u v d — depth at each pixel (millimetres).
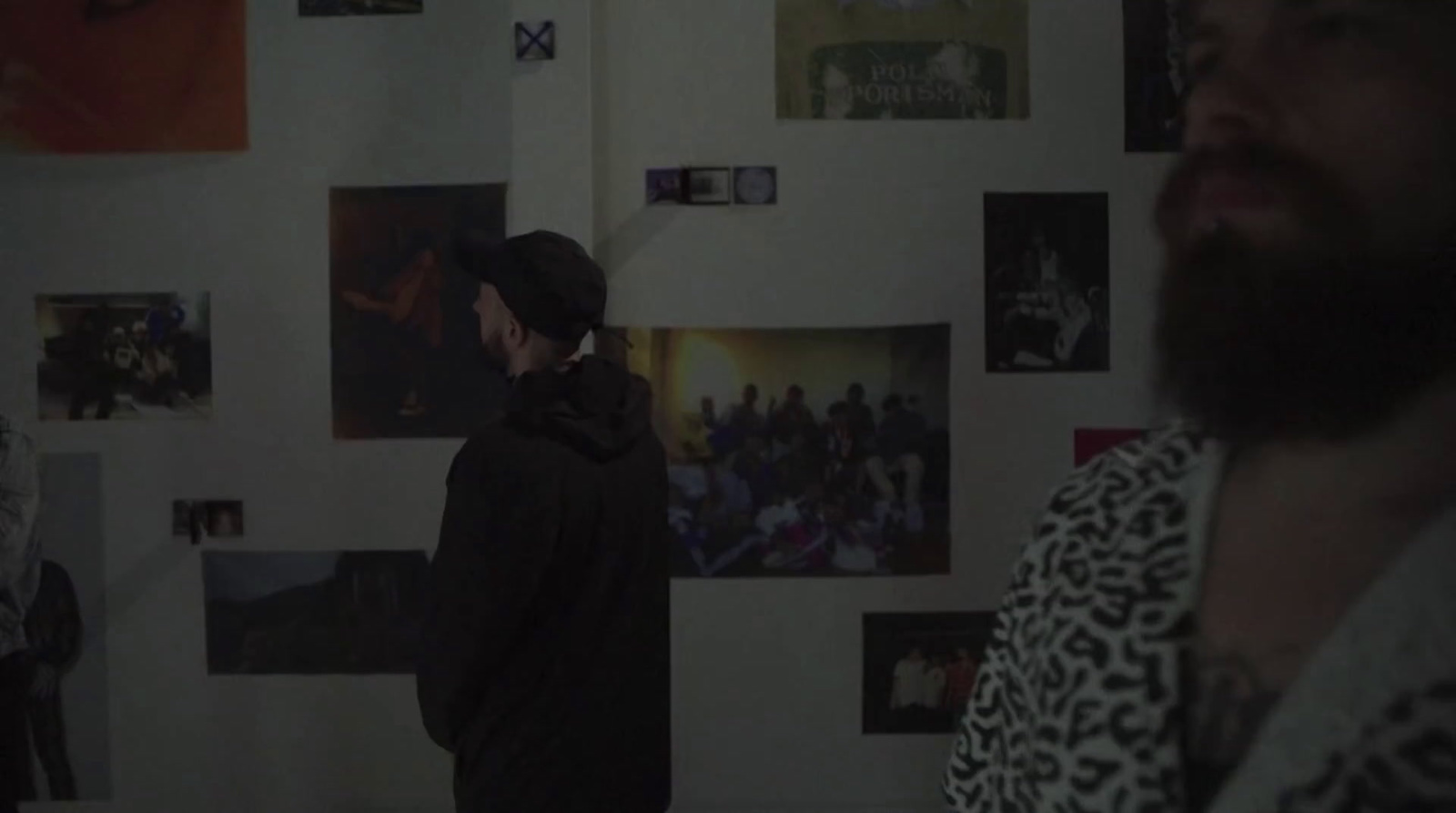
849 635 2037
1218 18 480
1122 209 1992
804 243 2014
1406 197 428
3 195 2047
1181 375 513
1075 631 584
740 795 2047
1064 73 1988
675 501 2035
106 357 2064
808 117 2000
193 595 2078
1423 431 454
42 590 2084
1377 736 433
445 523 1312
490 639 1267
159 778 2098
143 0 2023
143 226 2051
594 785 1342
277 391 2059
